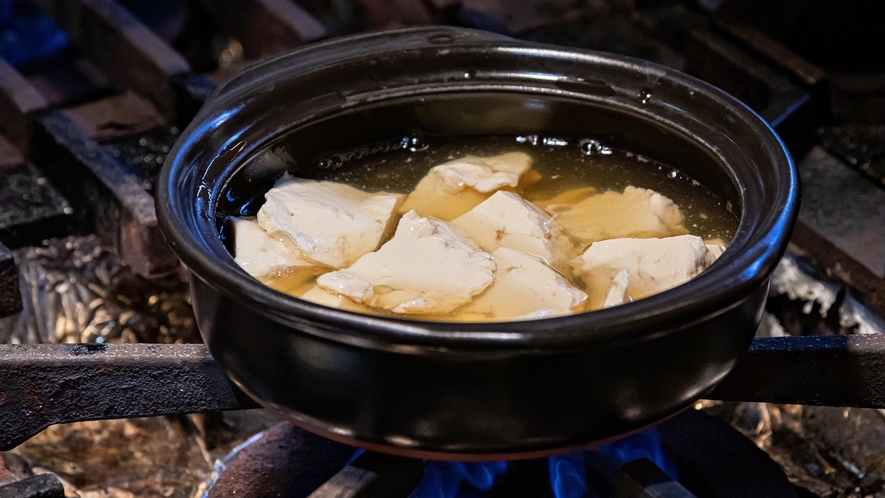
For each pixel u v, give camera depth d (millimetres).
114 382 540
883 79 812
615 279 506
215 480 597
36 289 676
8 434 542
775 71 749
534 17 879
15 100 727
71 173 695
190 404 546
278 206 538
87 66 976
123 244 665
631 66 561
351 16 998
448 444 479
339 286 511
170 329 675
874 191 693
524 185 574
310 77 559
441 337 449
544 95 576
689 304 456
